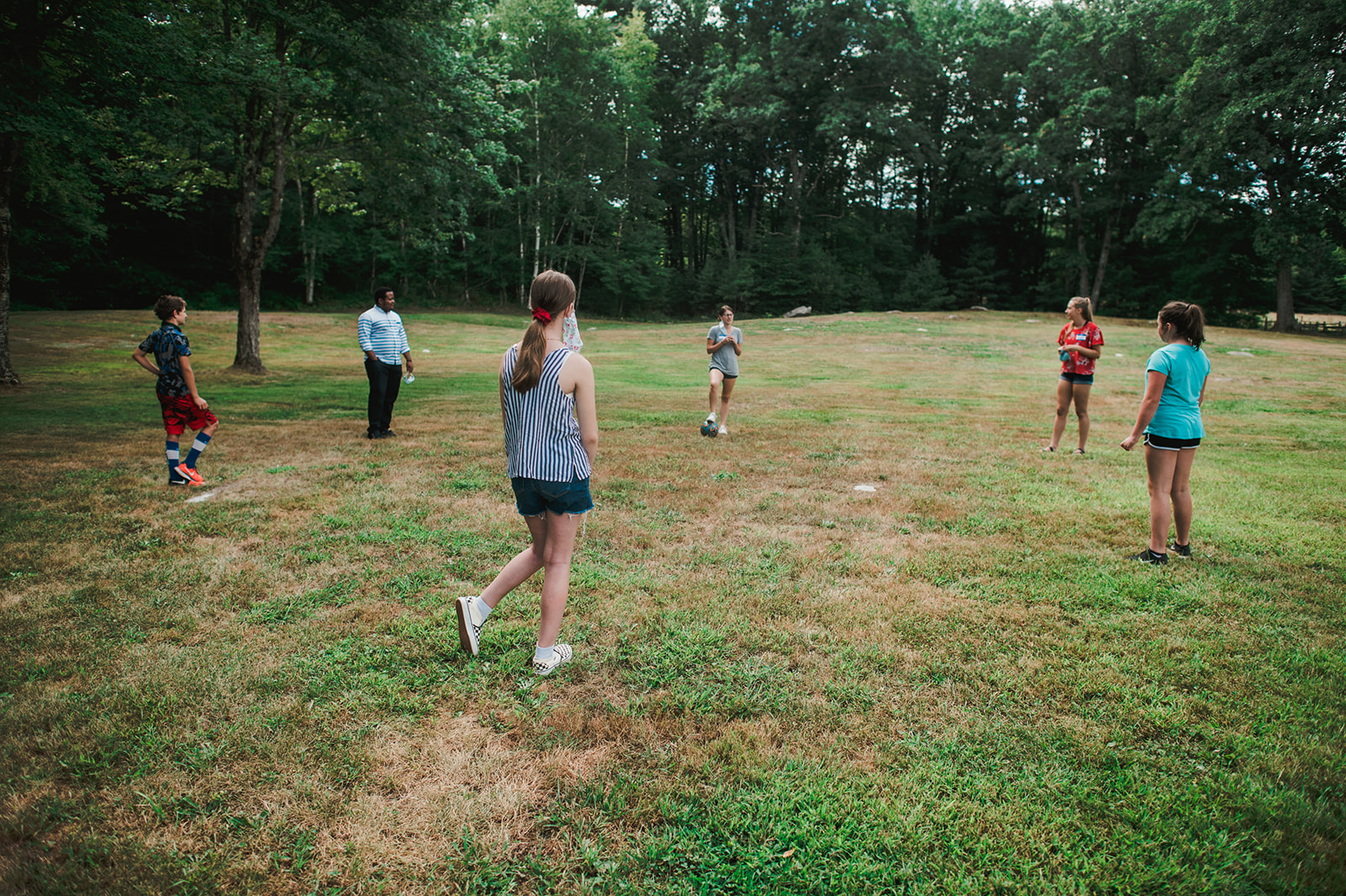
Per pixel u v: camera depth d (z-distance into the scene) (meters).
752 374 18.11
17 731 2.67
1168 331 4.65
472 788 2.43
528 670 3.20
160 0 10.85
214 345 22.31
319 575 4.24
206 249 38.53
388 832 2.22
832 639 3.50
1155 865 2.10
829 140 41.28
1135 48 36.62
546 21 36.47
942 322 33.03
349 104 14.80
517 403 3.07
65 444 7.91
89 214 20.69
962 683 3.10
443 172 16.89
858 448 8.46
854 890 2.02
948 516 5.66
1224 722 2.82
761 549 4.85
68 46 10.29
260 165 16.20
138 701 2.85
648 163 43.62
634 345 26.88
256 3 13.37
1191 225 35.03
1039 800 2.38
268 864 2.08
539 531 3.22
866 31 39.09
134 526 5.08
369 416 8.46
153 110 11.22
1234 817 2.29
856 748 2.66
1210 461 8.01
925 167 50.00
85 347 19.39
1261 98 28.58
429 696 2.98
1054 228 55.03
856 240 49.28
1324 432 10.22
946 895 2.01
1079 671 3.20
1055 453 8.27
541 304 3.06
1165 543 4.64
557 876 2.06
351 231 38.59
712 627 3.63
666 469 7.19
